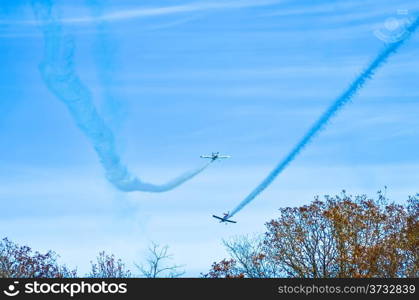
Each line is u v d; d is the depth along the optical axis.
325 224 83.62
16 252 83.56
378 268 79.44
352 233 81.81
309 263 82.88
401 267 81.19
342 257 79.81
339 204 85.38
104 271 81.19
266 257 84.62
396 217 85.19
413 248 82.06
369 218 83.62
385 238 82.75
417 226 83.44
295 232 84.56
